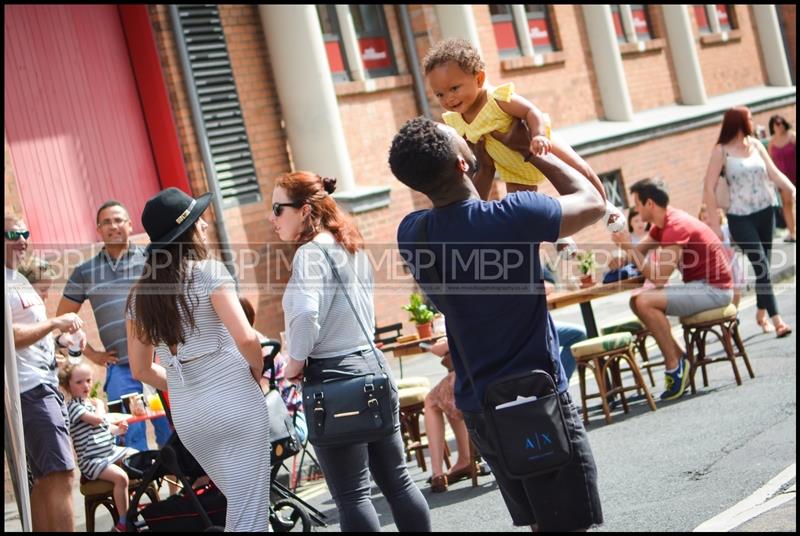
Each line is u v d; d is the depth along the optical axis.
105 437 8.72
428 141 5.21
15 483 6.47
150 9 15.71
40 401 7.88
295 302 6.49
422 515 6.71
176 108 15.82
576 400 12.97
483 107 5.96
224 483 6.55
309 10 17.28
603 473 9.12
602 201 5.29
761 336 14.43
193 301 6.50
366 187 18.11
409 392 10.70
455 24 19.97
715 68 29.28
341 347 6.63
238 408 6.52
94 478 8.60
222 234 16.05
